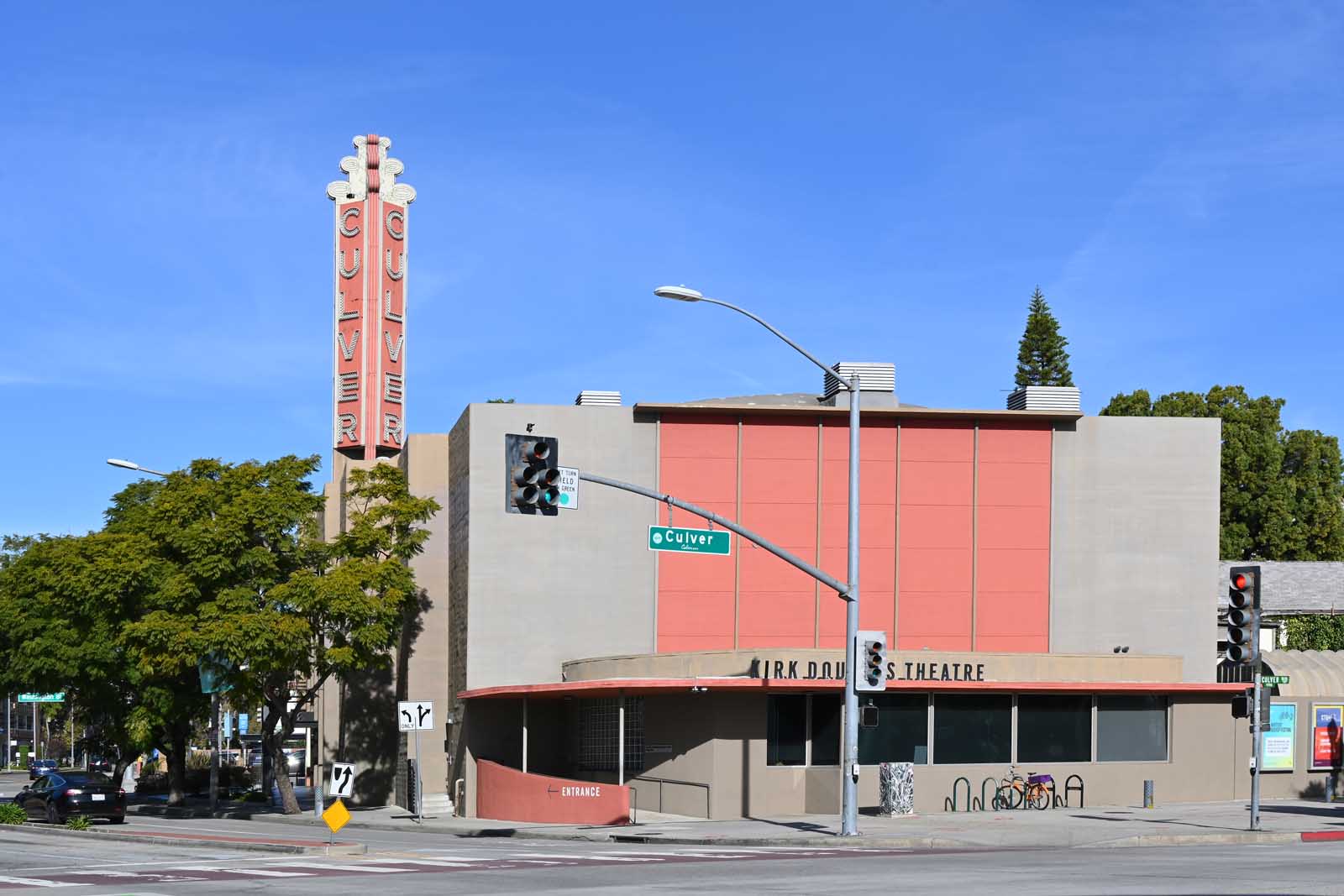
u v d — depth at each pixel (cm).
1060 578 4628
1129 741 3925
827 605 4584
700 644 4547
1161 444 4706
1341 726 4116
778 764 3653
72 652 5003
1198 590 4656
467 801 4512
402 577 4653
